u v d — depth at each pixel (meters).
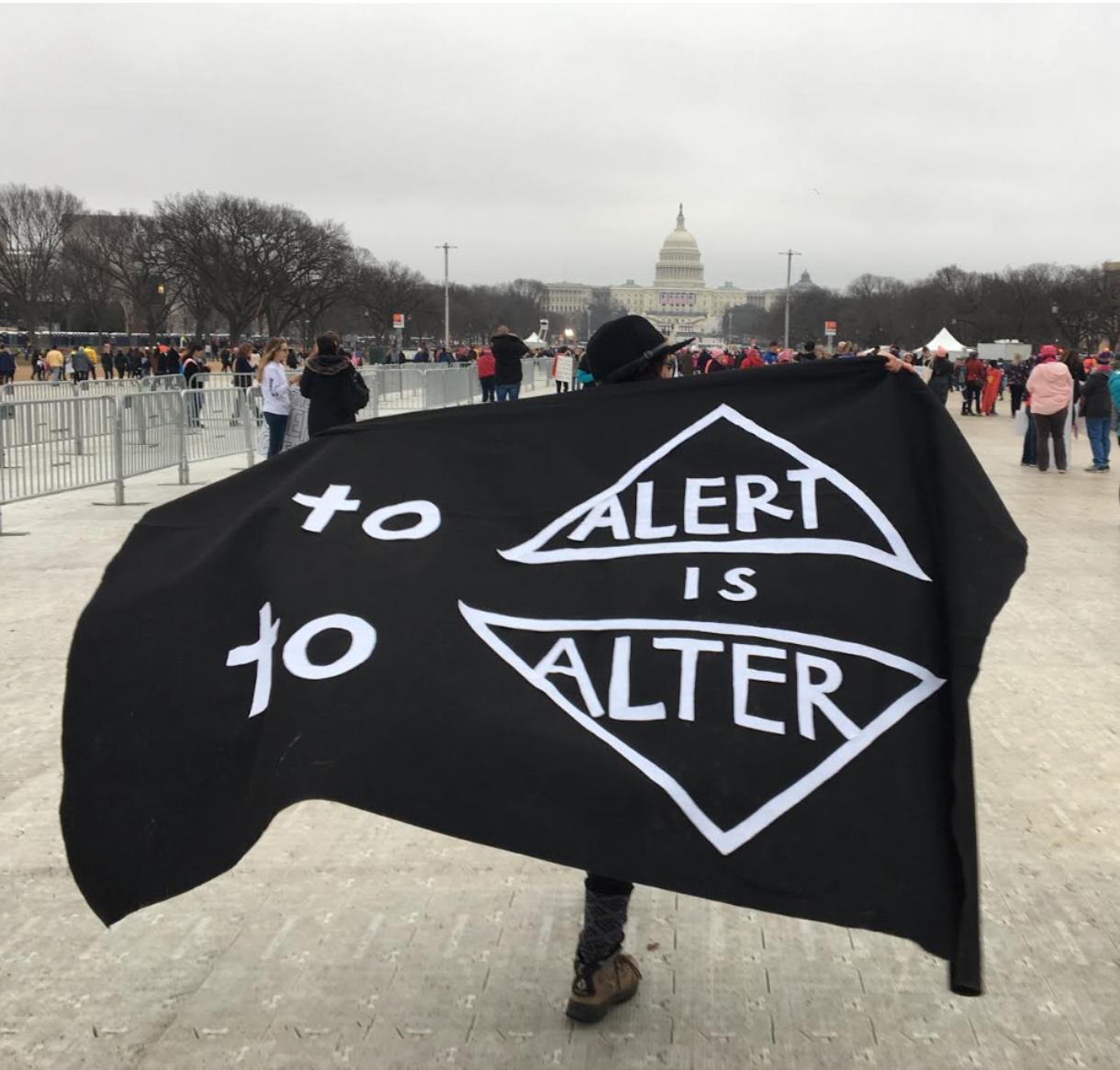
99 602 2.87
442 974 3.27
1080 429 16.50
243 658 2.80
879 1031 3.01
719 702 2.68
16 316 84.06
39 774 4.71
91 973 3.28
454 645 2.77
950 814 2.54
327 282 74.31
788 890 2.48
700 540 2.94
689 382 3.16
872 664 2.74
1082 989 3.20
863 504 2.97
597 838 2.52
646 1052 2.92
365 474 3.09
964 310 85.50
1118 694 5.80
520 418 3.15
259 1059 2.89
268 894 3.75
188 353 24.42
